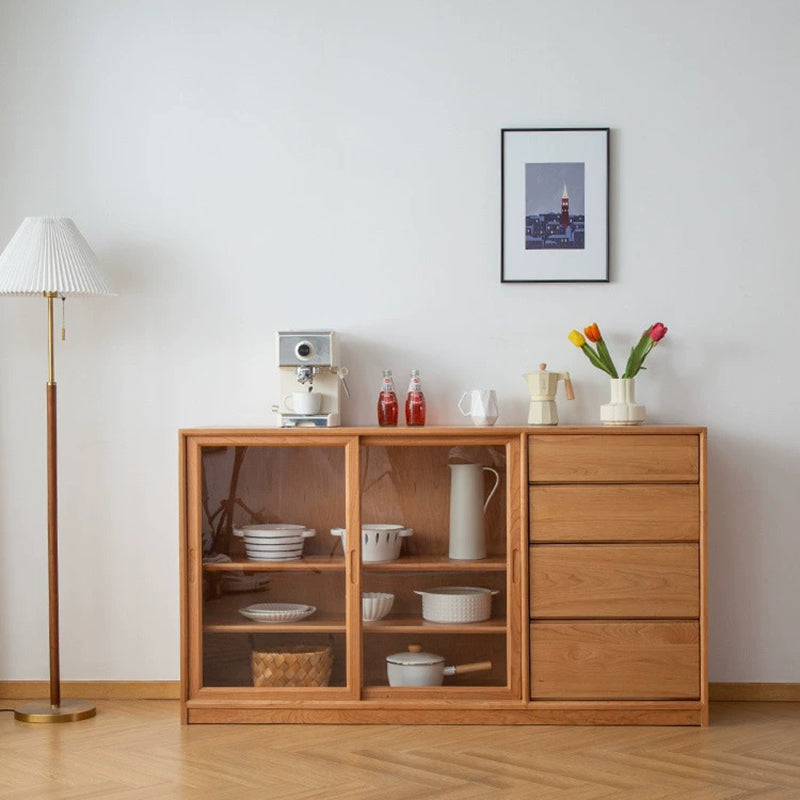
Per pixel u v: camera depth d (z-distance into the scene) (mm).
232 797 3062
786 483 4152
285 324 4199
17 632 4211
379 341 4191
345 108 4191
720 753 3459
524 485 3775
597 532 3775
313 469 3838
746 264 4152
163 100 4203
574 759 3398
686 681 3770
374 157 4191
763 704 4098
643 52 4160
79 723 3848
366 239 4191
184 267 4203
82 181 4203
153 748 3529
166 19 4199
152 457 4207
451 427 3822
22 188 4203
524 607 3771
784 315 4152
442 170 4180
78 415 4203
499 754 3449
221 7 4195
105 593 4207
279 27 4195
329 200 4191
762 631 4156
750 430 4152
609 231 4160
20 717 3875
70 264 3826
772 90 4148
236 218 4203
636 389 4164
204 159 4203
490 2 4176
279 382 4141
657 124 4160
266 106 4199
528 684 3781
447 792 3098
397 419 4113
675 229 4160
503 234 4168
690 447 3771
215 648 3840
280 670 3832
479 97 4180
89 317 4203
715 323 4152
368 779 3211
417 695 3812
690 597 3768
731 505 4156
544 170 4168
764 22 4145
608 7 4164
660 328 3971
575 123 4168
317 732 3709
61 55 4203
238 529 3840
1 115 4195
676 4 4156
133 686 4195
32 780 3219
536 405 4012
